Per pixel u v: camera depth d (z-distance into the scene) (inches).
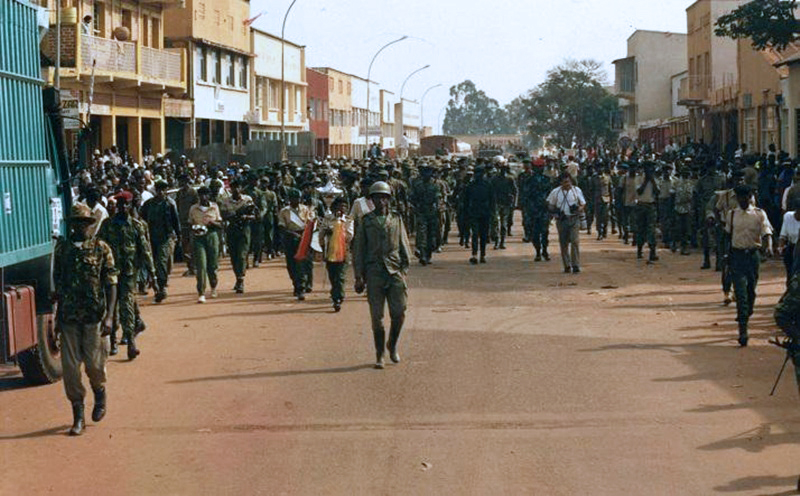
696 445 342.0
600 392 419.5
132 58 1526.8
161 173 1093.1
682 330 566.3
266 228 1001.5
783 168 977.5
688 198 972.6
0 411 407.5
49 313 452.1
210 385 444.1
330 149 3553.2
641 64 3248.0
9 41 413.1
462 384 438.3
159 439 359.9
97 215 573.9
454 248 1118.4
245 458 334.6
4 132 403.5
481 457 331.0
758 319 599.5
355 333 573.3
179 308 676.1
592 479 307.1
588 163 1409.9
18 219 416.8
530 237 1162.0
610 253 1024.9
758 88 1835.6
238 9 2306.8
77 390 370.6
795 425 365.7
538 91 4018.2
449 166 1321.4
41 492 303.7
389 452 338.3
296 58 2930.6
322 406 403.2
